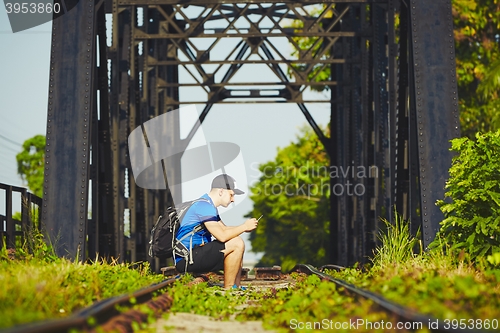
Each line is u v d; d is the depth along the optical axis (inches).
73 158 1098.1
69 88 1119.6
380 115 1585.9
